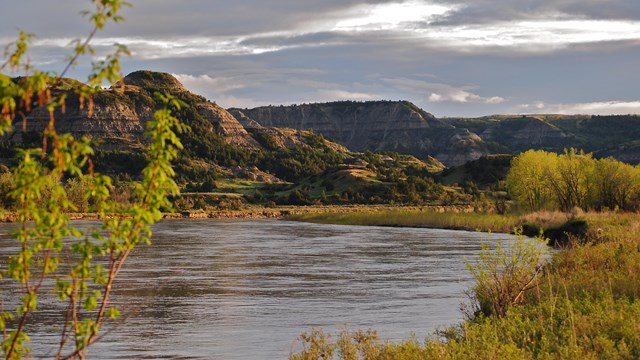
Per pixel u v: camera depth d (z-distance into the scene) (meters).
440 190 197.50
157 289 34.56
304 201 197.88
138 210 8.62
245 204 192.75
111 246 8.80
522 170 106.06
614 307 18.30
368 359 15.34
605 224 58.47
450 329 19.84
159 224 118.62
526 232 73.56
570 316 16.31
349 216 120.62
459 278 39.34
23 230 8.58
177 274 41.25
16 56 8.03
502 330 17.08
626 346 14.30
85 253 8.79
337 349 19.16
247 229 100.06
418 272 42.62
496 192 192.38
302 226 110.50
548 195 104.75
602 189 95.94
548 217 80.62
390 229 98.38
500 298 21.53
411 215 110.56
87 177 8.46
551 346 14.84
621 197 95.12
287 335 23.23
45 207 8.72
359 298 31.75
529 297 21.97
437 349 14.71
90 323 8.86
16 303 28.95
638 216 63.06
